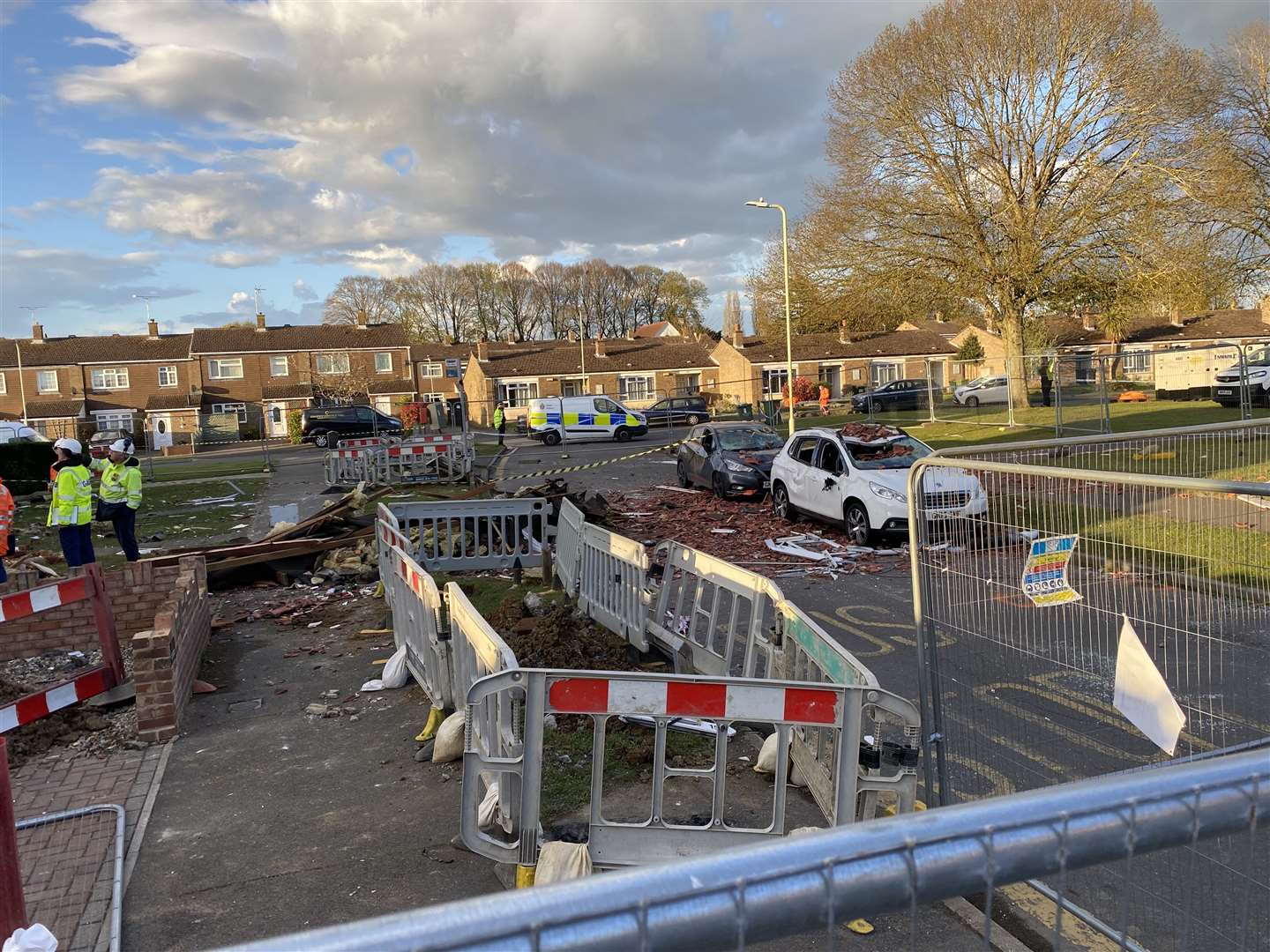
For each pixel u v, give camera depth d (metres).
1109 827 1.24
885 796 4.90
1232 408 24.00
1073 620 3.81
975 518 4.15
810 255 32.59
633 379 62.16
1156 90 28.53
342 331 67.50
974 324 61.59
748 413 42.50
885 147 31.20
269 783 5.48
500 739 4.41
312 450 41.56
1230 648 3.52
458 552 12.18
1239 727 3.50
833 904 1.11
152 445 59.44
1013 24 29.44
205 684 7.28
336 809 5.07
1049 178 31.19
